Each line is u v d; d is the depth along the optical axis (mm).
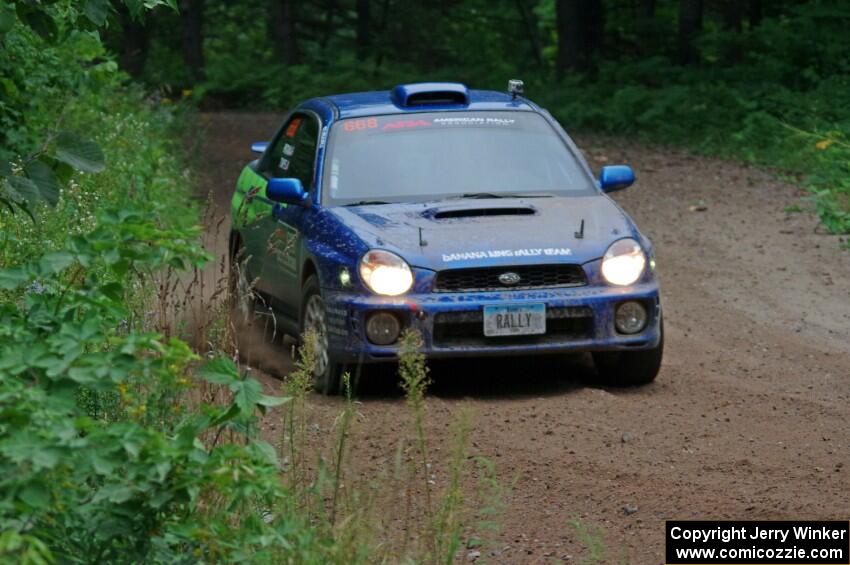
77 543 5660
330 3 69250
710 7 56406
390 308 11344
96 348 8008
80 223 12945
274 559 6289
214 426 6027
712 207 23984
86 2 8000
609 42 54469
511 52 70312
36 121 13727
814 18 37969
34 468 5047
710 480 9164
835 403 11562
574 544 7938
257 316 14016
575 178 13070
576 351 11672
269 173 14711
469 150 13156
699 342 14383
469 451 9773
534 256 11562
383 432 10289
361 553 6492
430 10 66812
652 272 12000
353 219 12102
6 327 6223
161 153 21891
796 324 15305
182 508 6059
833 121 32500
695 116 35656
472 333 11500
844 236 20703
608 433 10398
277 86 55281
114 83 22125
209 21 69000
